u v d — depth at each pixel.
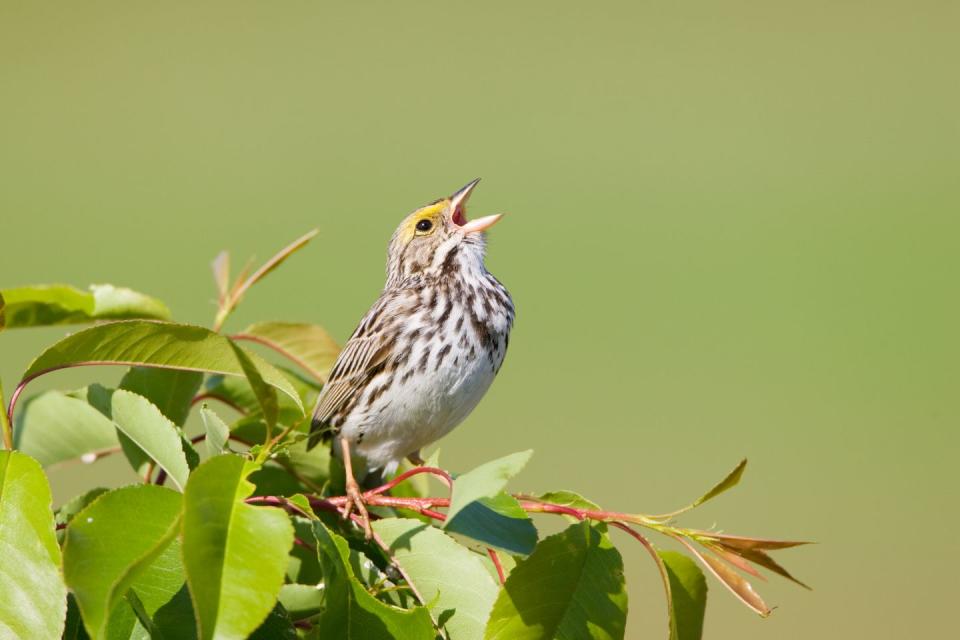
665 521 6.59
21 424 7.91
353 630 6.01
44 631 5.45
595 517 6.63
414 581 6.67
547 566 6.37
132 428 6.64
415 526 6.83
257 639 6.22
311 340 9.58
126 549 5.45
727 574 6.44
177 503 5.66
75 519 5.45
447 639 6.52
